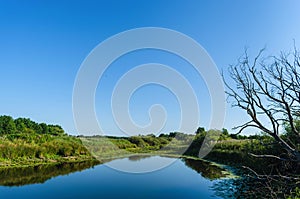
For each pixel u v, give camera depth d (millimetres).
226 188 13938
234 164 22516
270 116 7367
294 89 7129
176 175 19000
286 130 11922
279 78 7242
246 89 7469
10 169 20266
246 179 15555
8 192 13570
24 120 41750
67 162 25719
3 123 36719
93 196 12844
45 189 14211
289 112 7105
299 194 8773
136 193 13438
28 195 12992
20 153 23906
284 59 12656
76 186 15047
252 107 7398
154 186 15086
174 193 13312
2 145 23062
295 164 10508
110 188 14500
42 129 41719
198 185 15242
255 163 16219
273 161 13742
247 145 21062
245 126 7578
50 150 26891
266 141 14430
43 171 20000
